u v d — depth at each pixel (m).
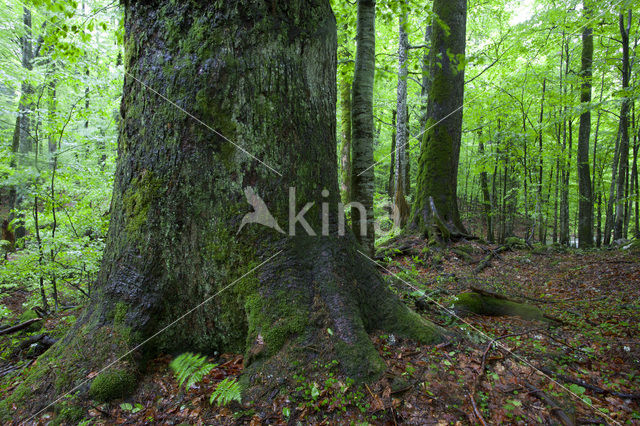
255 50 2.50
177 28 2.47
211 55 2.44
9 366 2.76
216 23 2.44
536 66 11.09
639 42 9.78
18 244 5.45
